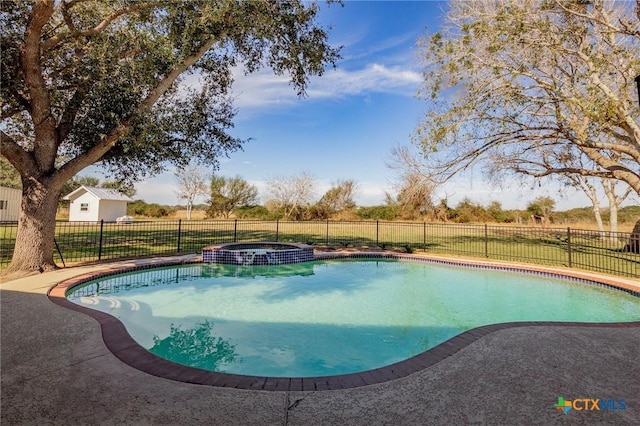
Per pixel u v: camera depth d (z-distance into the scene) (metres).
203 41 7.79
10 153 7.02
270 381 2.85
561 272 8.67
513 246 15.53
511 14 8.55
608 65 8.67
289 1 8.31
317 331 5.10
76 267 8.02
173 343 4.56
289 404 2.48
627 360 3.33
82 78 7.03
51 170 7.53
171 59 7.50
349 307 6.41
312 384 2.81
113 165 9.56
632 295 6.80
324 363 4.01
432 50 10.16
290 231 22.52
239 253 10.02
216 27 7.40
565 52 9.33
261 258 10.07
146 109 7.52
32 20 6.13
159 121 7.73
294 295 7.21
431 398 2.59
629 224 24.75
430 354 3.49
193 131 10.16
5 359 3.15
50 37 7.61
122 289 7.42
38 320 4.28
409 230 24.14
